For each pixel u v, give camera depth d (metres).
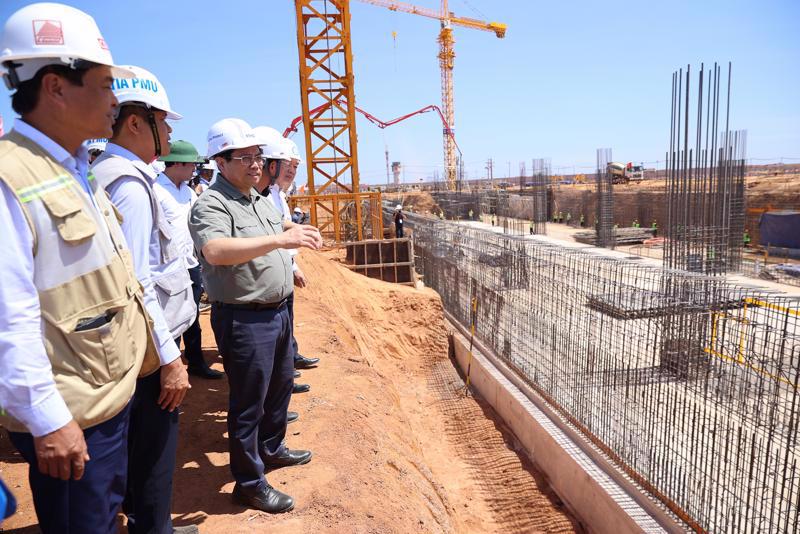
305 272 10.84
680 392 6.54
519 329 9.81
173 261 3.40
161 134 2.67
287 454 4.02
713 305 6.22
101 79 1.81
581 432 7.23
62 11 1.75
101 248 1.84
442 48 82.69
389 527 3.56
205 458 4.01
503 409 9.27
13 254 1.54
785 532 4.54
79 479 1.78
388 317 12.29
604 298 7.55
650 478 5.79
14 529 2.91
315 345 7.23
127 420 2.05
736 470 5.06
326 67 18.36
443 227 17.89
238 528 3.16
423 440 8.58
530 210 40.81
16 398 1.55
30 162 1.66
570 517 6.57
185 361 5.92
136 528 2.61
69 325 1.73
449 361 12.22
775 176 40.56
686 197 11.69
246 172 3.21
